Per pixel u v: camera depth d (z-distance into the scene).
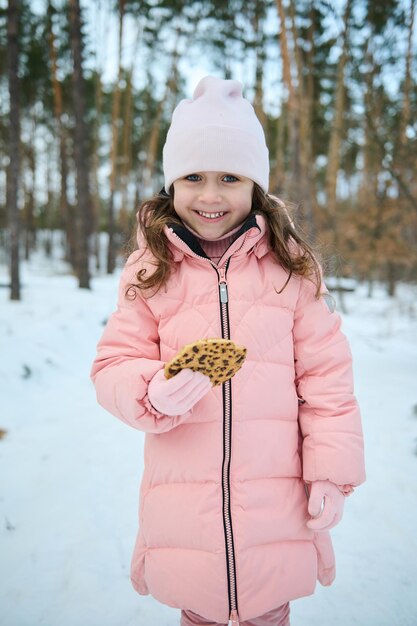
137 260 1.15
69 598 1.59
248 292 1.08
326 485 1.02
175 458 1.04
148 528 1.06
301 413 1.13
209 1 11.32
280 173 12.59
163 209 1.20
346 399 1.07
